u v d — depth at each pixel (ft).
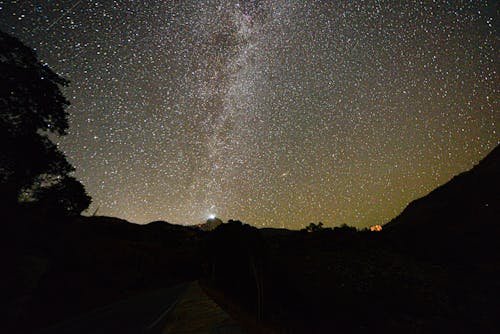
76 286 55.21
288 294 50.11
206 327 21.77
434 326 52.34
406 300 64.85
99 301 55.93
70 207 69.21
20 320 38.86
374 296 65.77
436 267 87.66
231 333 19.15
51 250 58.13
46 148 63.21
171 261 113.91
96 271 67.46
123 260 88.69
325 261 90.07
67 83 67.41
